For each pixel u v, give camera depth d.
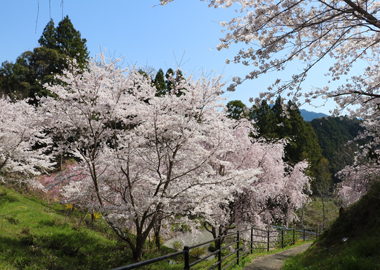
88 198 9.30
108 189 9.45
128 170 8.56
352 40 5.61
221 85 8.00
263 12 3.88
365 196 7.73
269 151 13.33
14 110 13.12
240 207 12.55
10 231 9.38
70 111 7.76
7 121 12.78
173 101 8.38
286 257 8.80
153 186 9.36
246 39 4.30
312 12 4.46
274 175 13.05
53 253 8.30
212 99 8.20
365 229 6.72
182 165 8.88
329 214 24.66
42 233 9.87
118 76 8.25
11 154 13.24
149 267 8.32
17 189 16.44
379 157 7.12
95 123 8.42
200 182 8.47
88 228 12.30
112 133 8.99
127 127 9.84
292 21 4.39
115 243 10.78
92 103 8.20
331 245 7.29
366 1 4.17
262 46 4.17
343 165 19.75
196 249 13.11
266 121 29.72
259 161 12.98
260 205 14.00
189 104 8.31
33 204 14.09
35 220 11.13
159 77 24.05
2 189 15.06
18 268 6.52
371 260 4.86
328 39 5.38
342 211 8.04
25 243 8.50
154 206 7.93
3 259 6.86
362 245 5.54
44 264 7.21
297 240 15.73
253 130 13.43
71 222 12.36
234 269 6.65
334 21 4.57
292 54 4.44
